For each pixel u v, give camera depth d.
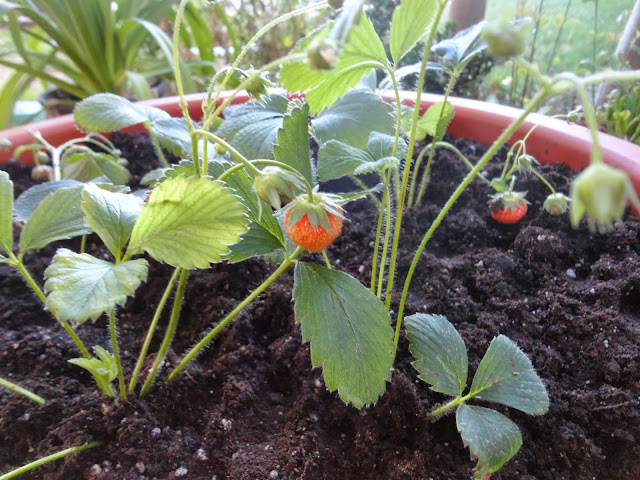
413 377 0.17
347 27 0.09
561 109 0.36
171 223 0.13
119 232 0.13
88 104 0.21
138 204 0.14
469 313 0.19
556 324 0.19
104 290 0.11
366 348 0.13
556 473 0.15
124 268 0.12
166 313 0.21
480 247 0.23
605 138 0.24
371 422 0.16
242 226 0.13
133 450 0.15
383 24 0.32
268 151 0.18
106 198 0.13
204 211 0.12
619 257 0.21
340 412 0.16
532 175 0.25
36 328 0.19
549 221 0.23
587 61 0.33
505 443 0.13
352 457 0.16
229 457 0.15
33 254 0.23
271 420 0.17
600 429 0.16
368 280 0.21
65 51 0.39
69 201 0.15
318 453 0.16
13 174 0.26
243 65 0.44
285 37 0.45
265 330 0.20
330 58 0.09
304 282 0.13
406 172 0.14
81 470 0.15
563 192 0.24
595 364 0.17
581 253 0.22
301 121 0.15
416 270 0.21
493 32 0.08
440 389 0.15
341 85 0.16
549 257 0.21
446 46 0.19
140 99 0.36
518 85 0.38
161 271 0.22
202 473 0.15
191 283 0.21
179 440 0.16
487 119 0.27
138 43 0.42
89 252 0.23
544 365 0.17
